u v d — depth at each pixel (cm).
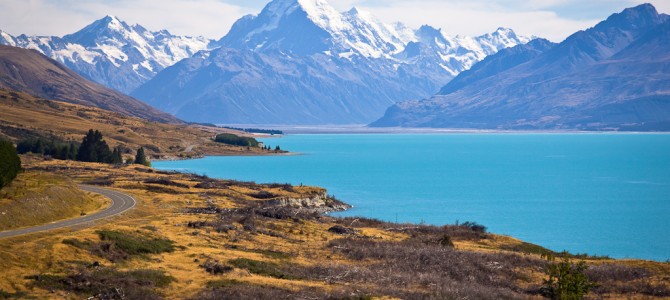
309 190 18150
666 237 14300
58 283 5869
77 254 6619
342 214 16912
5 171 9594
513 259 8669
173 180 17975
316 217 12925
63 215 9469
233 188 16912
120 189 14350
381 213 17462
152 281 6203
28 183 10312
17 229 7962
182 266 6919
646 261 8800
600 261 8956
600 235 14500
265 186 18300
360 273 7356
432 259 8425
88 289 5859
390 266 7994
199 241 8269
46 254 6369
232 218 10625
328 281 6956
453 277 7794
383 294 6456
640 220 16812
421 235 10906
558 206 19588
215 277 6581
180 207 12088
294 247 8819
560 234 14625
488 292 6906
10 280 5734
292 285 6544
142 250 7275
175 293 6044
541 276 8044
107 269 6338
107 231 7519
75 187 11550
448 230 11681
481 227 12319
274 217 11669
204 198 14100
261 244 8731
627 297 7156
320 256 8369
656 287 7444
